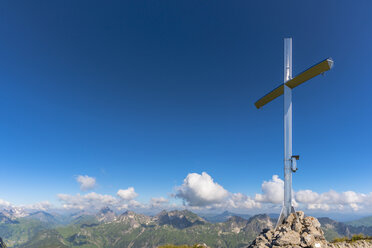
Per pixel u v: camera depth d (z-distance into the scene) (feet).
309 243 75.92
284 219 87.97
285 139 92.89
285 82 95.86
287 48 100.73
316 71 84.94
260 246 80.94
